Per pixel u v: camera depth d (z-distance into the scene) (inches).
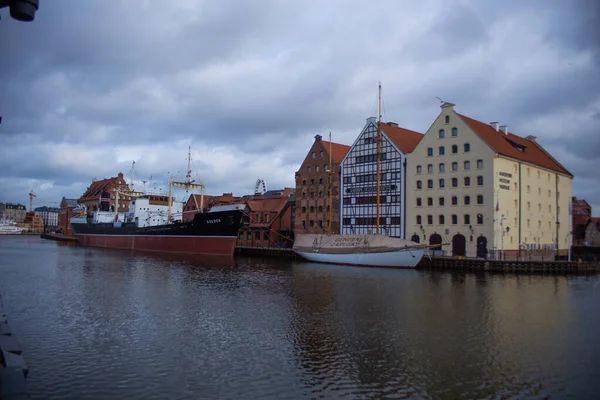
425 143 2385.6
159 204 3604.8
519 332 880.3
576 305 1157.7
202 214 2802.7
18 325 899.4
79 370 649.0
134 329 877.2
